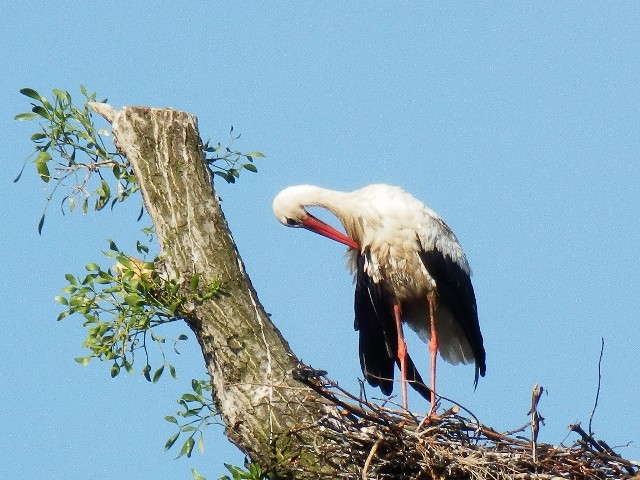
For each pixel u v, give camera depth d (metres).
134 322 12.96
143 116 13.79
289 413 12.60
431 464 12.45
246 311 13.12
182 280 13.15
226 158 15.02
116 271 13.20
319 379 12.41
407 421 12.73
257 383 12.71
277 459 12.51
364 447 12.48
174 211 13.44
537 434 12.55
